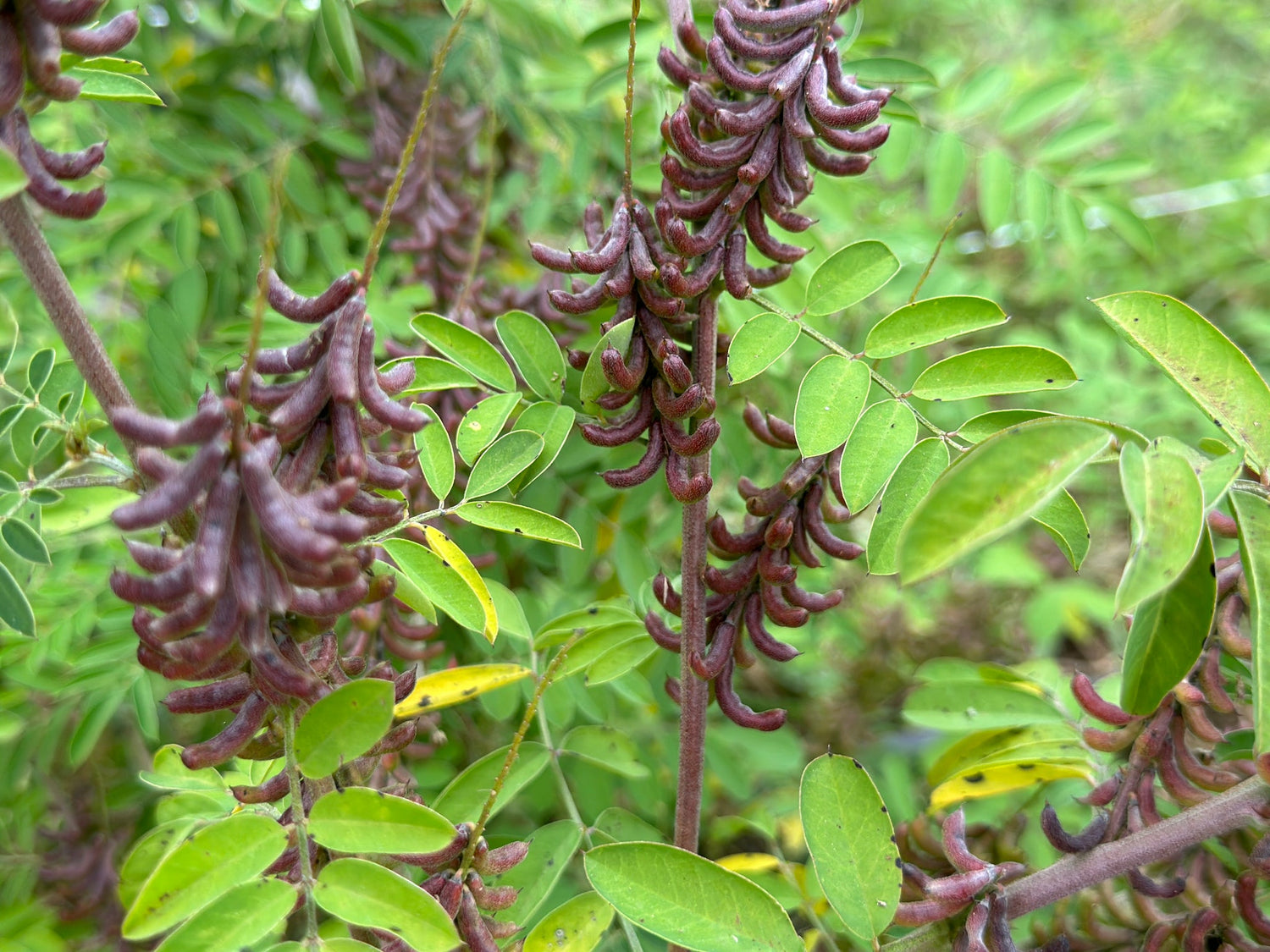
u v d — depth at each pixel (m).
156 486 0.11
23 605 0.15
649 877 0.14
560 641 0.20
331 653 0.13
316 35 0.28
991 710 0.21
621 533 0.24
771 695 0.39
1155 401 0.35
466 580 0.16
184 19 0.30
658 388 0.14
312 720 0.12
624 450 0.24
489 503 0.16
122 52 0.27
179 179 0.27
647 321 0.14
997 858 0.19
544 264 0.15
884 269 0.17
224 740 0.12
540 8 0.33
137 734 0.31
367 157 0.28
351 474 0.11
